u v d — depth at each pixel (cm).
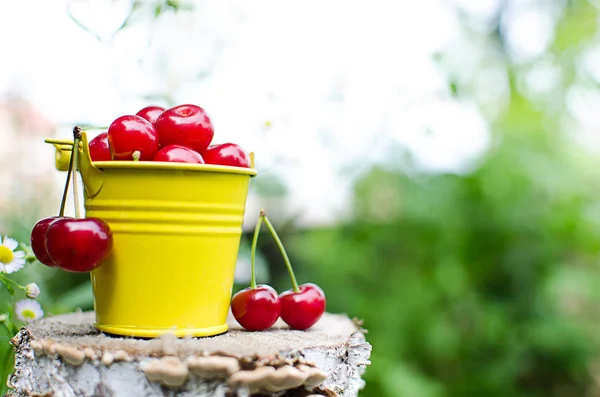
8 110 236
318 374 103
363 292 327
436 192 336
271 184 260
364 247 331
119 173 108
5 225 201
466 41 398
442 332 321
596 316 348
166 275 110
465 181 338
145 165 105
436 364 330
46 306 171
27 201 231
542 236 336
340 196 323
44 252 111
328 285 318
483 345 330
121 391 99
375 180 335
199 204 110
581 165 395
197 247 111
